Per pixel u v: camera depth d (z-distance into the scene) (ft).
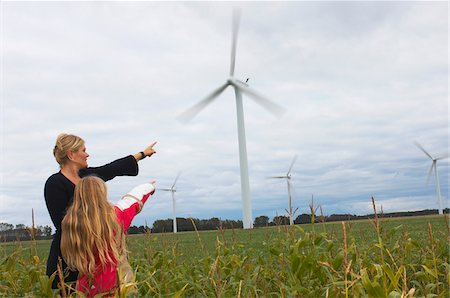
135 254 25.86
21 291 17.88
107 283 13.33
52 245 15.53
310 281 16.28
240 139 157.99
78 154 16.55
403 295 11.18
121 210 14.52
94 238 13.28
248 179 159.02
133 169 18.54
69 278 14.75
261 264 21.57
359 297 12.57
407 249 20.70
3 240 22.67
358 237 39.88
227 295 15.47
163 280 18.15
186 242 74.38
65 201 15.74
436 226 77.15
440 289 16.22
